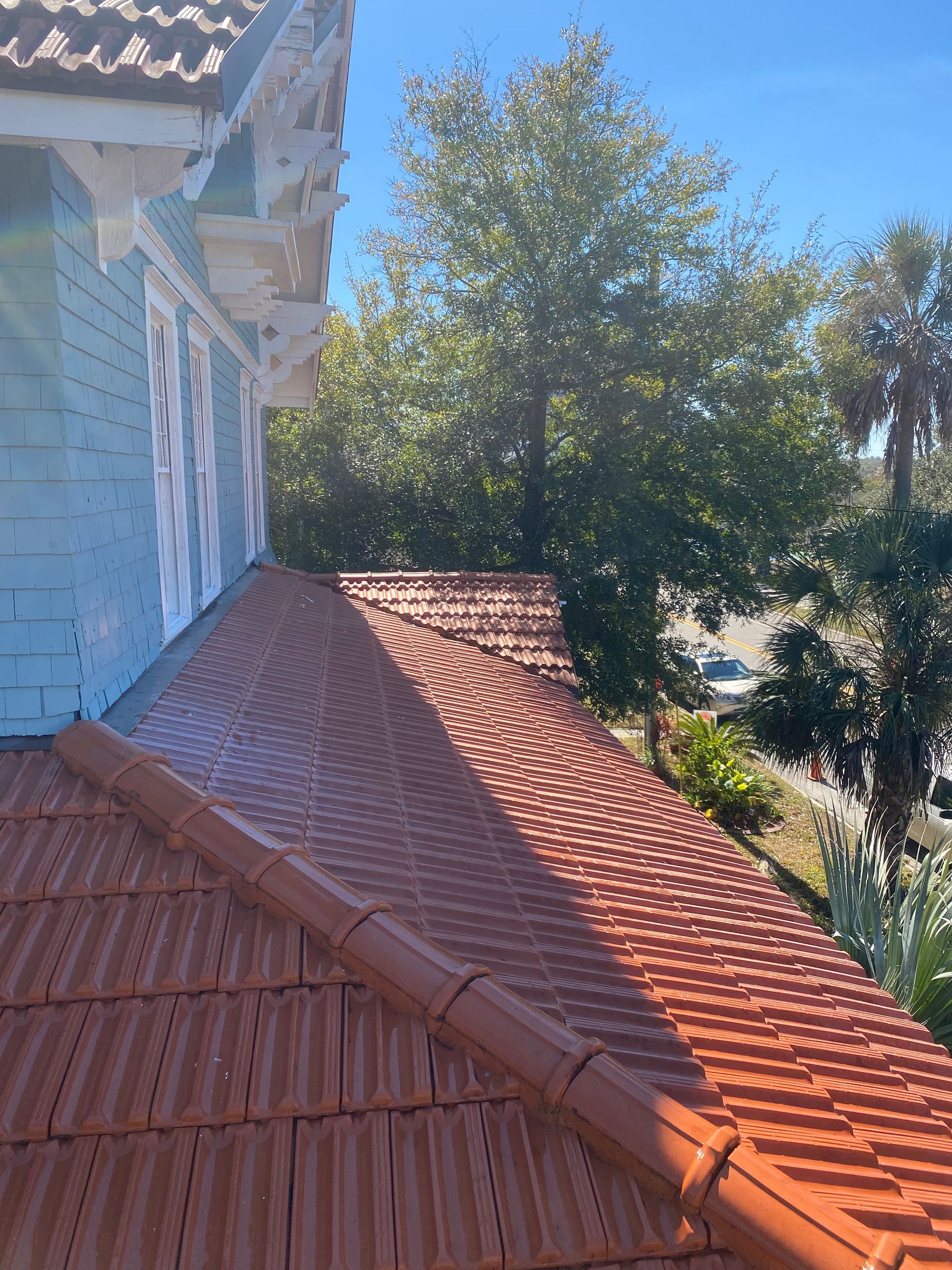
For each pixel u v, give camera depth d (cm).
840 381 1927
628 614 2017
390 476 2116
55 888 297
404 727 602
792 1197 214
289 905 288
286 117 762
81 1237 213
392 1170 228
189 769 383
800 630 1294
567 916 390
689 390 1950
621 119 1905
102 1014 263
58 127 308
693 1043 316
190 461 685
